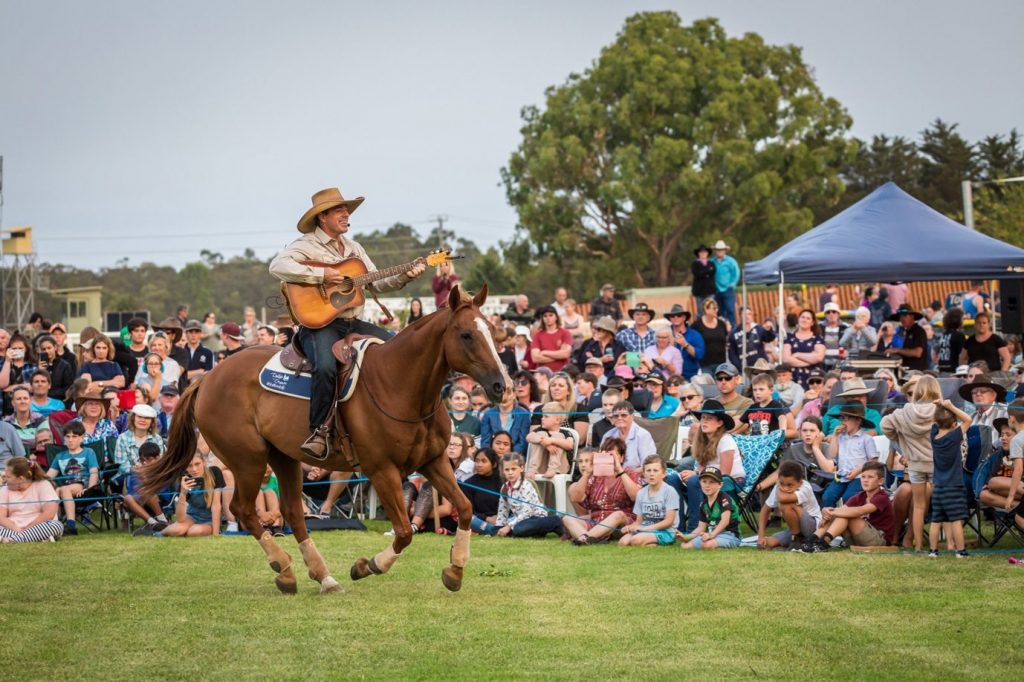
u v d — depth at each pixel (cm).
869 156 6700
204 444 1290
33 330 2303
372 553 1111
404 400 852
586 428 1373
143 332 1830
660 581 933
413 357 850
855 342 1855
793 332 1694
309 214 891
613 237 5334
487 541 1197
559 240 5231
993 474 1105
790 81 5281
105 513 1373
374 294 928
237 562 1066
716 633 761
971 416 1248
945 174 6450
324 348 875
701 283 2114
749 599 859
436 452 888
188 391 964
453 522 1273
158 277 8569
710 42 5322
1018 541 1128
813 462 1232
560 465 1320
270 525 1272
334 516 1377
